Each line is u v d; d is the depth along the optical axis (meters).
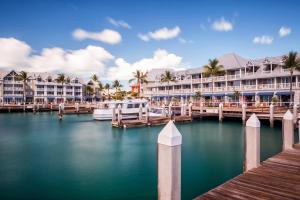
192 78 62.03
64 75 90.69
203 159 15.82
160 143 4.62
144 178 12.68
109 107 38.81
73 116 48.56
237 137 23.94
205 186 11.34
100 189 11.23
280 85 41.62
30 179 12.63
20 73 80.31
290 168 6.80
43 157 17.03
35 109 56.81
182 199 10.05
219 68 52.25
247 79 47.72
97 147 20.23
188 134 25.70
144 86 80.50
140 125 29.53
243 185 5.62
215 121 34.09
